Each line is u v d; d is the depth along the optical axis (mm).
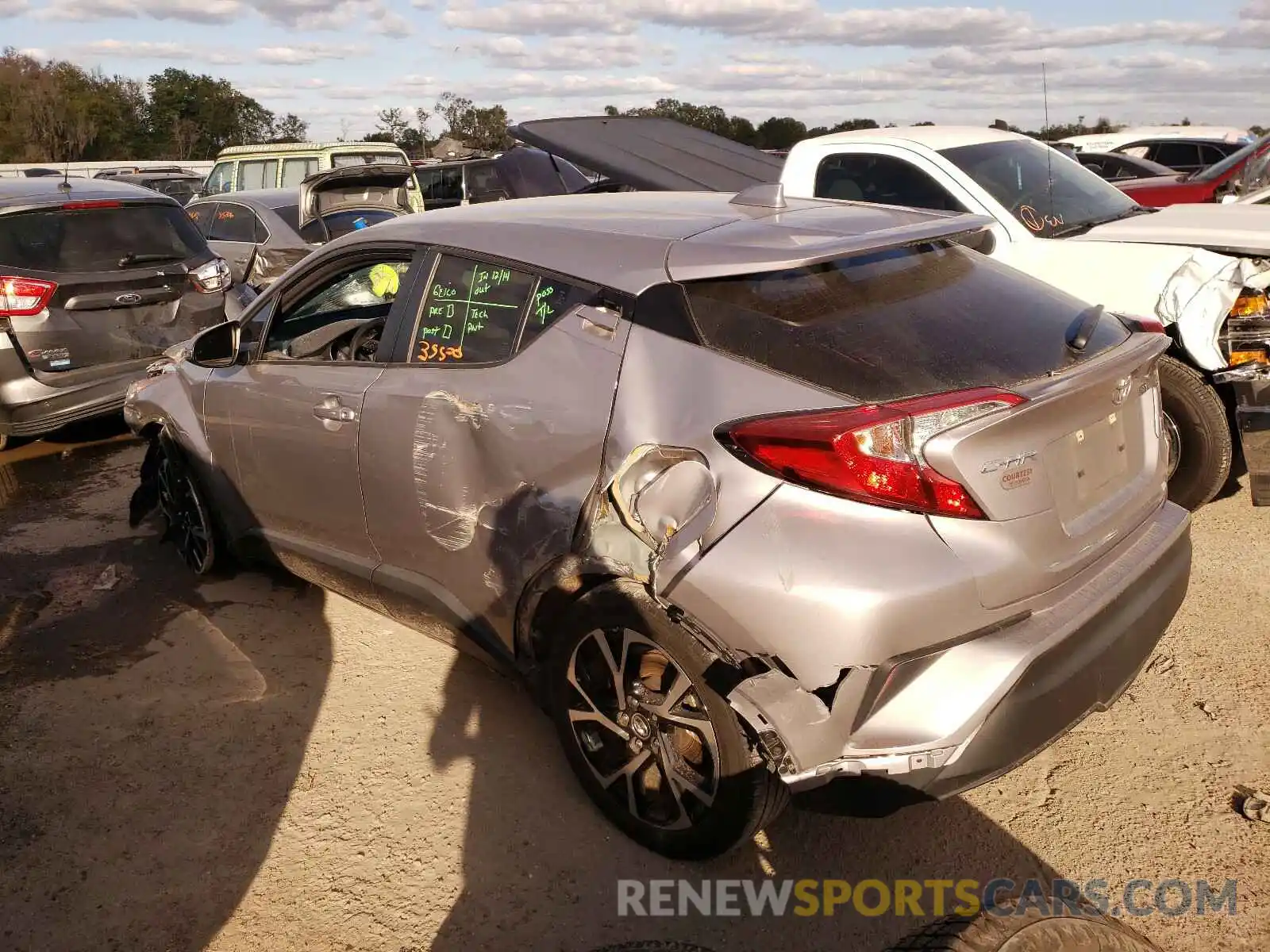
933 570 2250
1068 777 3047
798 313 2584
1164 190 9281
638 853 2809
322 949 2514
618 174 6645
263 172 15078
